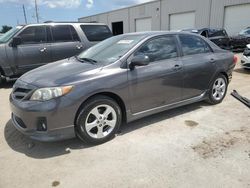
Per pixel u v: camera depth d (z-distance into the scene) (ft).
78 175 9.48
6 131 13.32
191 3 78.18
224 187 8.69
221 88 17.29
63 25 25.71
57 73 11.62
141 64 11.96
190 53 15.10
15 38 23.12
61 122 10.56
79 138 11.57
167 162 10.21
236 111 15.89
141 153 10.93
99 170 9.76
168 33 14.37
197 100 15.78
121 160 10.42
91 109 11.17
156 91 13.28
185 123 14.07
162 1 89.66
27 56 23.97
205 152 10.94
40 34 24.57
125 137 12.41
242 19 64.18
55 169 9.88
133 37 13.84
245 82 23.99
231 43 52.03
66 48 25.68
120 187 8.77
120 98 11.98
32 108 10.34
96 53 13.96
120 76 11.78
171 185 8.82
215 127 13.51
